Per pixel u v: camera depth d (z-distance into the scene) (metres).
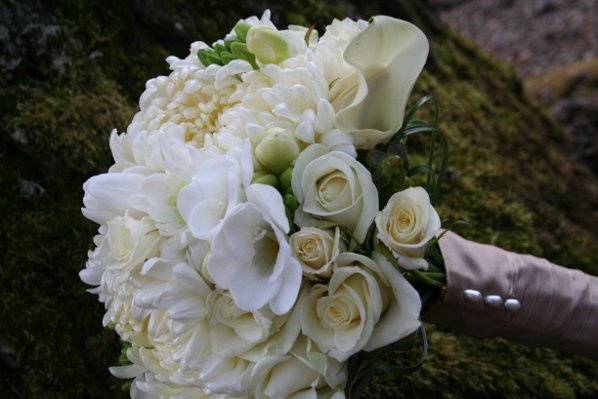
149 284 0.58
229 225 0.54
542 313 0.71
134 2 1.01
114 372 0.66
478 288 0.69
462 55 1.42
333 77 0.61
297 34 0.64
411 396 0.87
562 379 0.95
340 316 0.57
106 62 0.97
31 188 0.88
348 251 0.57
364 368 0.63
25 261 0.85
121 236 0.60
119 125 0.93
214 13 1.08
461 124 1.22
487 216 1.08
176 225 0.57
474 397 0.89
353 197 0.56
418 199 0.57
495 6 3.46
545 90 2.16
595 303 0.73
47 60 0.93
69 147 0.89
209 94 0.63
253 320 0.57
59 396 0.82
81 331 0.85
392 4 1.32
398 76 0.60
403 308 0.56
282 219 0.53
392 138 0.63
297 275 0.54
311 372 0.57
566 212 1.26
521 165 1.25
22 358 0.82
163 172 0.60
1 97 0.89
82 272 0.65
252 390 0.57
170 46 1.03
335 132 0.58
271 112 0.60
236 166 0.55
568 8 3.19
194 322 0.57
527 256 0.74
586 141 1.77
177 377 0.60
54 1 0.95
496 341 0.96
